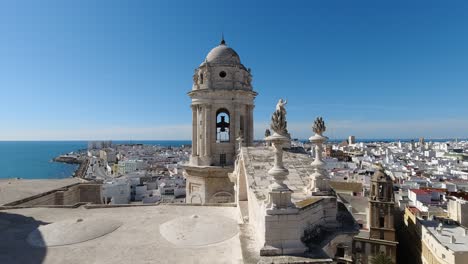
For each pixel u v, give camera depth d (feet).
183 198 349.00
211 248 48.62
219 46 111.24
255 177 49.24
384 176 191.42
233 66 107.34
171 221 60.13
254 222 43.55
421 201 239.30
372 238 185.98
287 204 36.96
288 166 53.98
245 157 56.54
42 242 51.57
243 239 40.57
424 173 441.68
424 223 175.01
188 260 44.29
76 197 111.96
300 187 48.29
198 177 106.42
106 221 61.52
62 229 55.52
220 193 103.81
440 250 144.25
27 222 65.57
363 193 271.28
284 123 38.52
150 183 411.54
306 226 39.29
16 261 44.80
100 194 116.16
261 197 42.73
